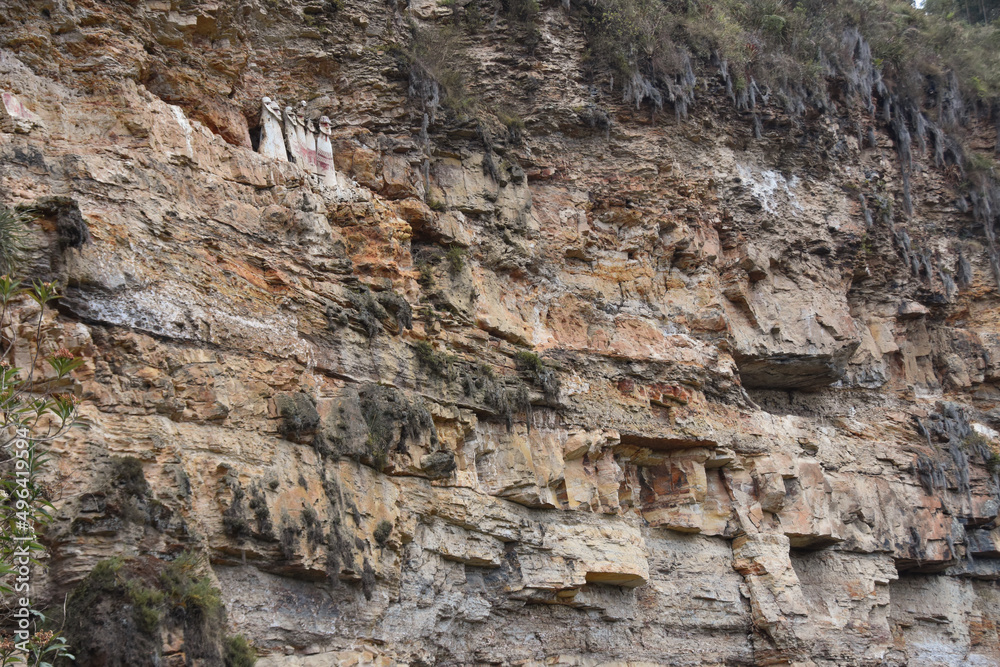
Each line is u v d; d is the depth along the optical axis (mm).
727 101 27969
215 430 14469
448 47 23516
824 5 33312
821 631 24781
